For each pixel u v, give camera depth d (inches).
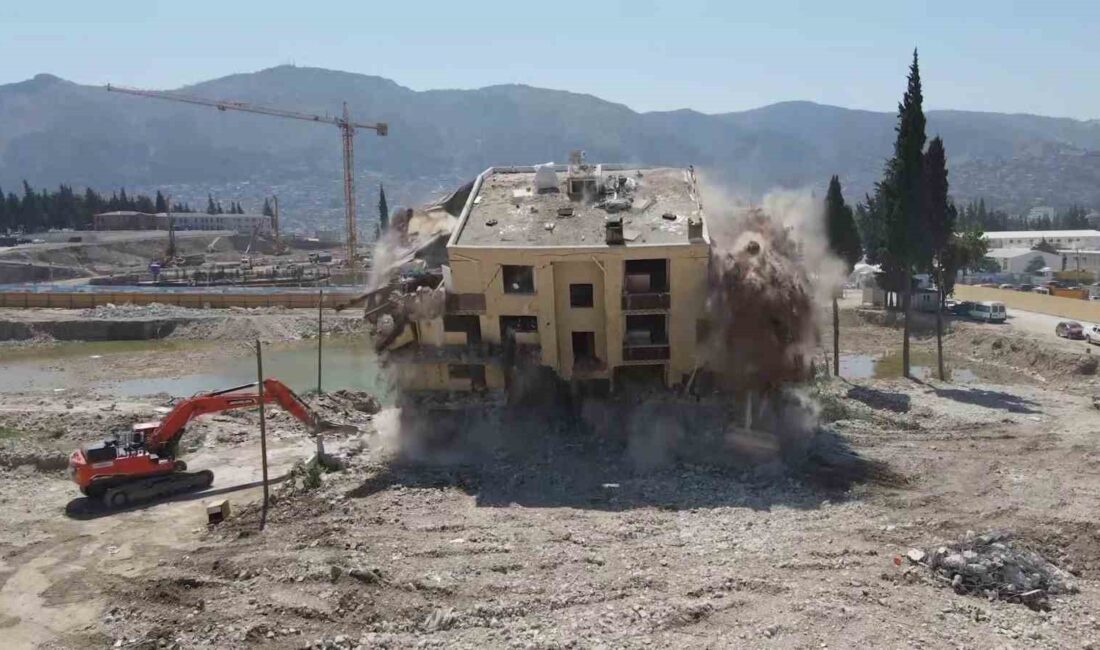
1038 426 1546.5
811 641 766.5
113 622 895.1
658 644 775.1
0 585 986.7
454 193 1708.9
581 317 1413.6
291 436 1608.0
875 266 4190.5
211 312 3705.7
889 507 1125.1
